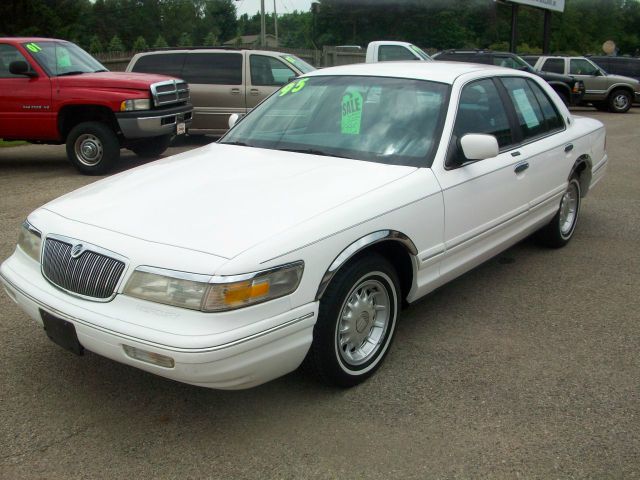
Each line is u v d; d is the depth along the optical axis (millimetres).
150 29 77375
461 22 63438
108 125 9625
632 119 19453
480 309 4688
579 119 6387
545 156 5141
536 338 4227
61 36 40844
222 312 2793
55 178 9359
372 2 61094
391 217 3518
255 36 80938
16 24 37500
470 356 3963
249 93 12164
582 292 5043
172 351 2758
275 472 2893
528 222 5133
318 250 3119
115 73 10141
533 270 5523
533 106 5328
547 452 3035
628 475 2881
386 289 3688
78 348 3131
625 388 3605
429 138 4062
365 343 3666
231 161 4059
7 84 9453
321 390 3561
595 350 4066
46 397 3471
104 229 3170
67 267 3137
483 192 4301
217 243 2955
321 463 2953
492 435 3160
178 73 12406
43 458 2971
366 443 3098
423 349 4051
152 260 2908
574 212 6188
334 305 3293
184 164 4082
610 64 24641
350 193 3492
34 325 4316
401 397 3496
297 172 3781
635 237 6531
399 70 4641
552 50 73500
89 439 3119
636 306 4781
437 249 3930
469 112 4398
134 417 3305
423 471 2900
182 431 3189
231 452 3029
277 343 2996
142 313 2893
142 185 3689
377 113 4305
